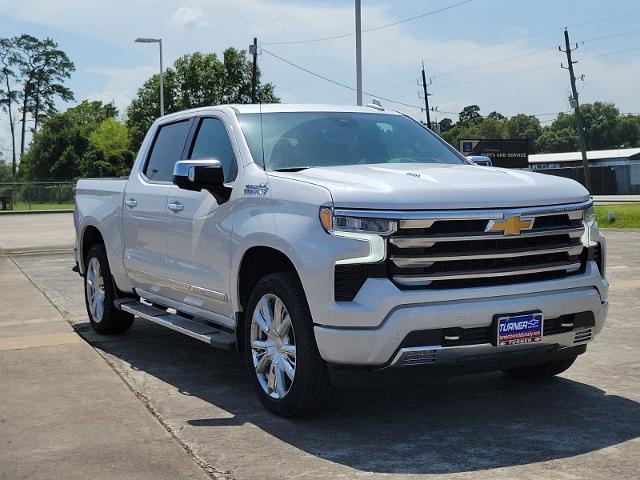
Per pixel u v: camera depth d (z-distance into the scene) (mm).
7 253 17109
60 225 28797
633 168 52969
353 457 4176
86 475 3977
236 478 3910
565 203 4738
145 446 4402
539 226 4625
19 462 4176
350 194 4414
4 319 8609
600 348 6730
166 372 6191
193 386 5750
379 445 4363
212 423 4820
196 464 4113
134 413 5031
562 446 4297
